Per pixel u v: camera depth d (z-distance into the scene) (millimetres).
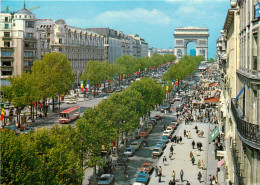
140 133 78875
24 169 31188
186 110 111375
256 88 24188
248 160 25344
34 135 38906
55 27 164500
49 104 121000
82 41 190375
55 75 100250
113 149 67062
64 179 37438
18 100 83312
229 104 48375
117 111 63531
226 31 69562
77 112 102000
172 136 82562
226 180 46656
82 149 47844
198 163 59562
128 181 52344
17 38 130500
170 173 56688
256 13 23719
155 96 99250
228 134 46969
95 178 51281
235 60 42312
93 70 148500
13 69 130250
